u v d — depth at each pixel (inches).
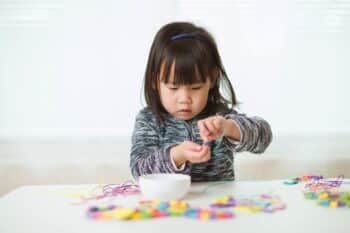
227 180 43.4
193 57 39.7
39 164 56.7
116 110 57.2
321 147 58.1
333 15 58.0
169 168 35.6
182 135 43.7
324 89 58.4
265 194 32.4
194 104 40.4
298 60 58.1
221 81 47.1
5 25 56.9
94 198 31.3
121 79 57.2
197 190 34.1
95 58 57.3
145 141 42.7
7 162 56.5
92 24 57.1
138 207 27.7
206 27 57.1
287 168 57.8
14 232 22.9
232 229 22.9
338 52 58.3
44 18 57.1
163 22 56.9
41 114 57.3
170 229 22.9
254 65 57.6
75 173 56.8
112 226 23.5
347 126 58.6
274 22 57.7
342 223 24.4
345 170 58.2
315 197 30.9
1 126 57.0
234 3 57.1
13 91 57.2
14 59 57.2
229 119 38.6
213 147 43.7
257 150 39.8
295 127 58.2
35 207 28.6
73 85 57.3
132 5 56.8
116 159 56.9
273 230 22.9
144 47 57.1
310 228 23.3
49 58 57.2
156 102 43.9
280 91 58.0
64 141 56.8
